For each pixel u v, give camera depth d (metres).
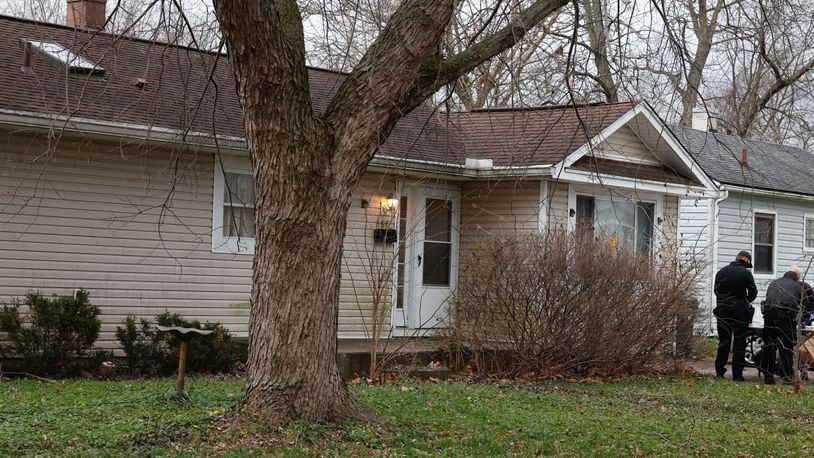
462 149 17.44
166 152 14.16
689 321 15.82
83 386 11.37
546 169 15.73
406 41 8.53
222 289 14.69
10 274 12.94
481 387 13.02
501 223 16.89
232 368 13.56
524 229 16.56
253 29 7.88
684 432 10.14
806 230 25.42
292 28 8.34
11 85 12.94
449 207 17.50
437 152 16.81
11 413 9.14
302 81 8.30
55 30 15.62
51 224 13.23
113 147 13.67
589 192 17.31
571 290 14.48
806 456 9.19
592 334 14.59
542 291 14.49
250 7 7.77
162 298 14.12
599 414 11.12
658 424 10.59
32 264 13.09
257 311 8.60
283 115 8.22
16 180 12.95
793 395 13.57
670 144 17.83
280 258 8.45
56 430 8.36
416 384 12.98
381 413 9.71
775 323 14.99
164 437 8.14
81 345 12.57
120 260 13.76
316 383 8.59
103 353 12.89
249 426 8.34
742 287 15.38
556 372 14.57
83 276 13.46
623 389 13.61
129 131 12.99
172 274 14.20
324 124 8.51
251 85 8.16
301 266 8.45
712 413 11.74
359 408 9.14
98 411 9.21
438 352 14.81
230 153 14.59
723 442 9.77
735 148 25.72
